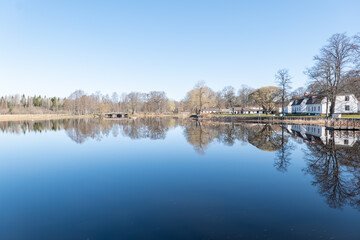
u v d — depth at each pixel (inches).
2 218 294.4
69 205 334.6
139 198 358.6
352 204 328.8
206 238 239.8
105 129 1572.3
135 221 281.0
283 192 379.9
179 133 1301.7
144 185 422.9
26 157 689.6
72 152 763.4
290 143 892.0
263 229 258.5
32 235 252.2
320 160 605.9
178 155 696.4
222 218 286.5
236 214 298.0
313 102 2509.8
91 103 4404.5
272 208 316.8
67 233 254.7
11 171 532.4
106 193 383.2
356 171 501.7
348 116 1877.5
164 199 353.1
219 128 1633.9
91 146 882.1
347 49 1507.1
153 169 537.3
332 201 340.5
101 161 627.5
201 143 926.4
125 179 462.3
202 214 298.7
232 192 381.1
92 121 2642.7
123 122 2423.7
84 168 553.9
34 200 355.9
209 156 677.3
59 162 621.0
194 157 665.6
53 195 377.1
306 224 270.4
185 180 450.9
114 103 5546.3
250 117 2529.5
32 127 1771.7
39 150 807.1
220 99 4682.6
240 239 238.1
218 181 442.6
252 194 371.6
